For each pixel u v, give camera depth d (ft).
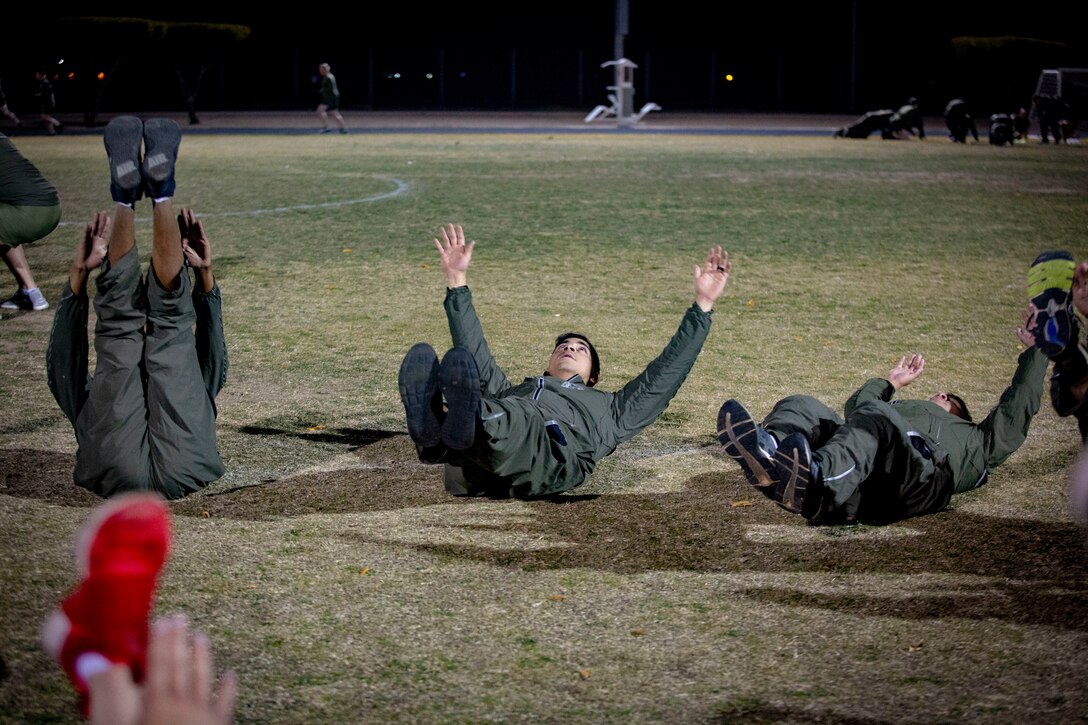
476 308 29.73
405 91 177.47
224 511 15.24
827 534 14.70
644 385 16.05
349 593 12.72
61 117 131.13
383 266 36.22
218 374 16.24
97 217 14.84
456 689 10.61
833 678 10.90
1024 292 32.76
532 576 13.29
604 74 176.86
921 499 14.79
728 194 58.59
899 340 26.45
